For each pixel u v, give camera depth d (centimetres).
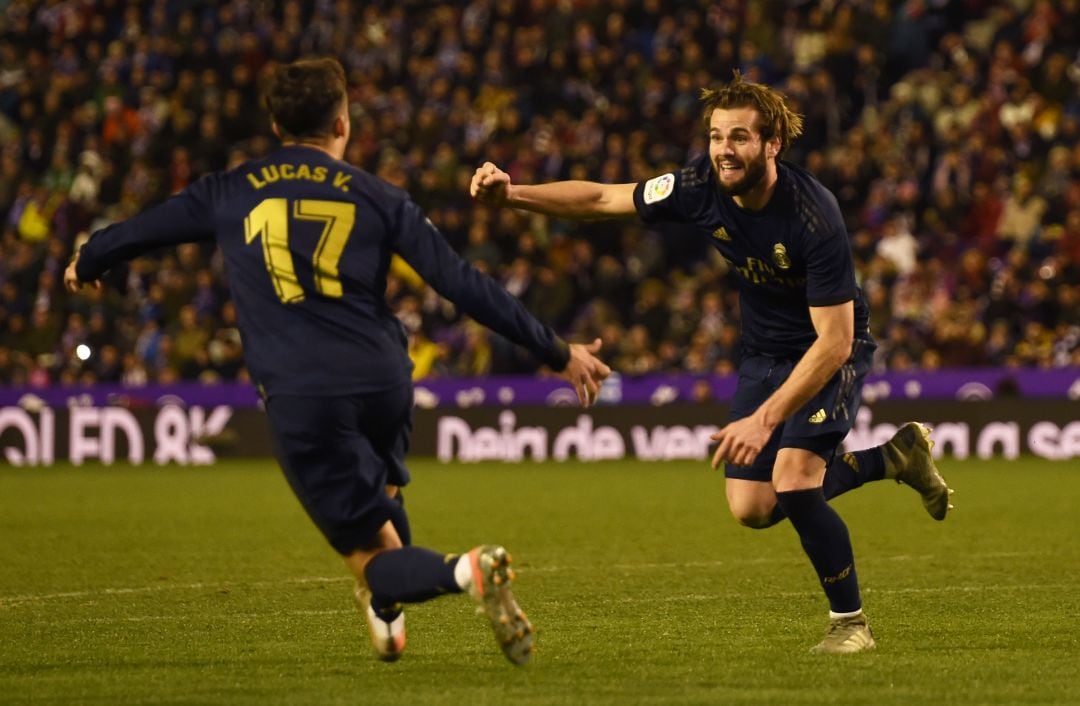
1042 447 6375
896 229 7144
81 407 7119
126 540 3778
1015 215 7256
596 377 1727
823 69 7894
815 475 2105
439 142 7969
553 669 1966
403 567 1692
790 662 2008
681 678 1886
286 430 1688
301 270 1691
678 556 3359
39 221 8200
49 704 1748
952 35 8075
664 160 7544
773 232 2036
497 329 1692
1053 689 1797
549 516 4322
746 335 2262
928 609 2525
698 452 6712
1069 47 7819
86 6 9406
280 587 2889
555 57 8144
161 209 1747
